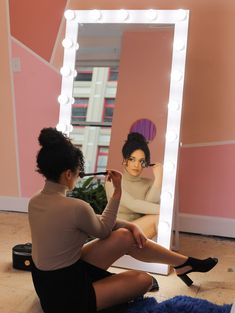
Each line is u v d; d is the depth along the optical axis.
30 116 3.32
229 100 2.91
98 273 2.02
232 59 2.87
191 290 2.28
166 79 2.53
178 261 2.24
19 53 3.27
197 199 3.05
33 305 2.08
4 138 3.40
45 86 3.25
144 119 2.57
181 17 2.50
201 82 2.94
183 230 3.10
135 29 2.60
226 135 2.94
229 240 3.01
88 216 1.87
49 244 1.83
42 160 1.86
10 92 3.33
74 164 1.89
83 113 2.72
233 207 2.98
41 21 3.19
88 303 1.85
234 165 2.95
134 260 2.50
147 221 2.51
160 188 2.50
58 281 1.83
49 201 1.86
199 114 2.97
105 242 2.04
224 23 2.86
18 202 3.43
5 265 2.49
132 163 2.57
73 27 2.74
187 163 3.03
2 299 2.12
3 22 3.25
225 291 2.27
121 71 2.64
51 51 3.20
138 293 2.03
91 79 2.71
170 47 2.53
